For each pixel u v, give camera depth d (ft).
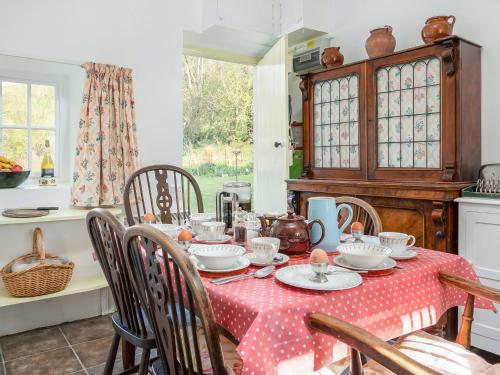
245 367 2.90
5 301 7.39
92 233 5.01
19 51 8.33
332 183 9.37
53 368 6.86
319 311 3.40
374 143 9.02
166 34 10.32
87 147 8.78
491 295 4.08
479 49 8.26
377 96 9.00
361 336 3.07
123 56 9.64
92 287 8.36
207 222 5.92
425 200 7.74
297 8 11.27
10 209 8.11
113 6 9.46
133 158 9.39
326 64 10.44
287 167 11.47
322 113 10.32
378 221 6.35
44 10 8.57
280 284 3.82
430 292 4.31
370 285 3.76
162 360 3.83
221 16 10.72
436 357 4.09
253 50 12.91
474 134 8.08
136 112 9.87
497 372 3.80
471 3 8.60
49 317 8.64
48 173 8.89
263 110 12.43
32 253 8.16
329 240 5.04
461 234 7.32
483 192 7.22
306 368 3.28
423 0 9.55
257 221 6.53
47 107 9.06
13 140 8.71
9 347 7.62
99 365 6.97
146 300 4.03
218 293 3.58
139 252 3.84
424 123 8.16
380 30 9.10
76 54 9.00
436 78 7.95
